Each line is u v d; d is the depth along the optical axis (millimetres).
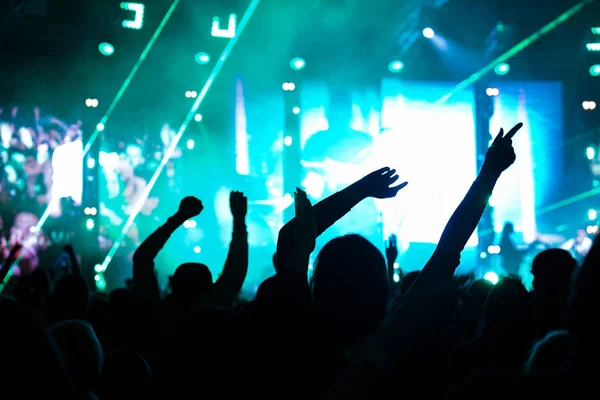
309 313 1997
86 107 16344
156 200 16875
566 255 3613
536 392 1454
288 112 16188
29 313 1453
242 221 3320
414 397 1747
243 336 2172
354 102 16500
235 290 3191
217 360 2201
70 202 16375
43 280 5828
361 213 15516
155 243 3684
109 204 16750
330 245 1917
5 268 6660
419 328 1796
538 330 3629
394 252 4461
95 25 15844
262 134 16984
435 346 1816
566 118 16891
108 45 15312
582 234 15945
